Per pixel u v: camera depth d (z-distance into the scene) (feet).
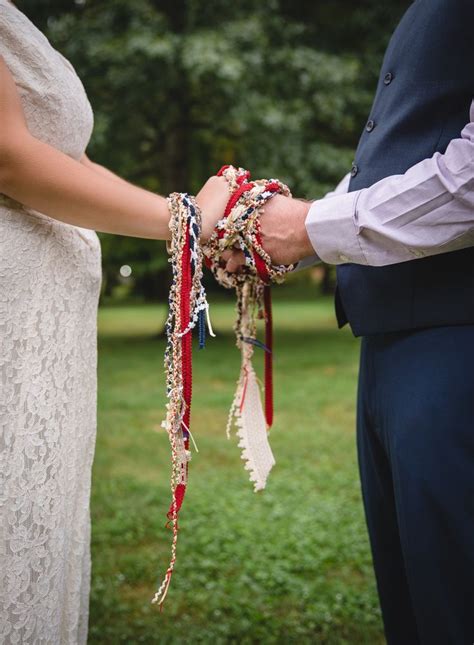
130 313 69.82
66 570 4.83
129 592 9.87
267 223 4.64
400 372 4.52
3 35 4.35
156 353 37.68
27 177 4.12
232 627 8.68
